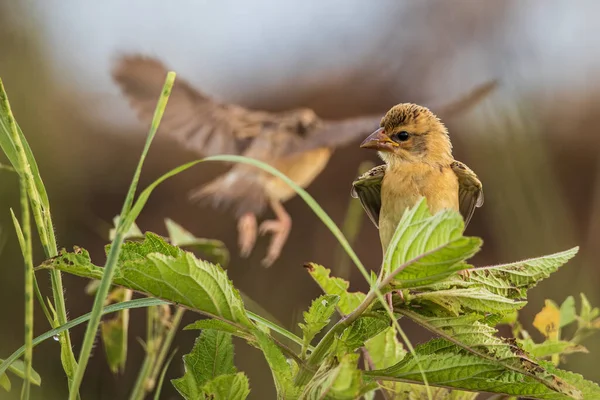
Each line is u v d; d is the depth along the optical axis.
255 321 3.75
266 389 11.58
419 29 19.81
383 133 6.23
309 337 3.36
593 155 16.95
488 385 3.16
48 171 16.45
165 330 5.63
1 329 11.49
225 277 3.16
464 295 3.36
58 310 3.45
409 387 3.92
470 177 6.09
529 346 4.10
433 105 11.32
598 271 12.95
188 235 5.85
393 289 3.10
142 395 5.24
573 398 3.10
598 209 15.42
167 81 3.04
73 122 17.41
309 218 16.33
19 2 17.44
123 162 17.06
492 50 18.38
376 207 6.35
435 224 2.88
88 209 16.34
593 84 18.03
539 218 12.27
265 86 20.19
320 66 20.48
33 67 17.33
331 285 3.94
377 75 19.94
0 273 11.80
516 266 3.51
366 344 4.22
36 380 3.78
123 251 3.28
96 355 11.09
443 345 3.20
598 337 9.65
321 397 2.79
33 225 12.05
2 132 3.32
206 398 3.09
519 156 12.32
